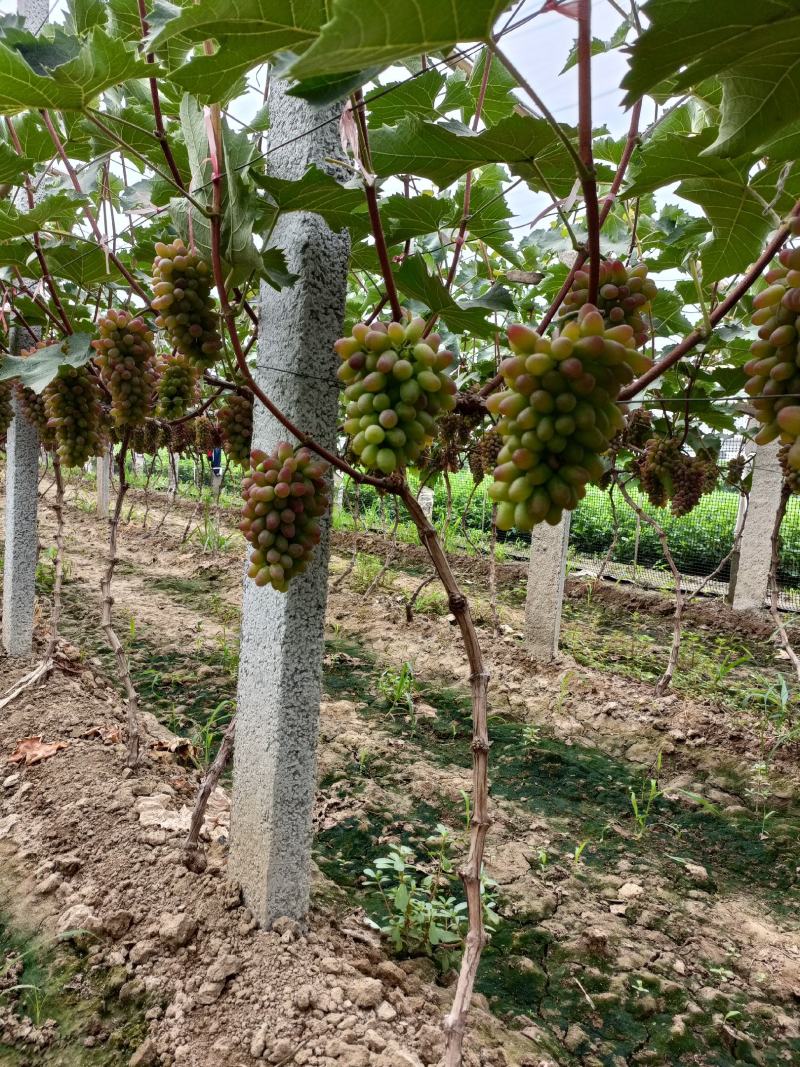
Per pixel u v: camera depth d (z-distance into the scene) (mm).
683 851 3076
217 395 2291
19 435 3857
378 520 10414
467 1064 1763
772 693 4188
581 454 903
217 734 3744
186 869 2273
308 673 1983
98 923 2139
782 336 870
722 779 3707
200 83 1040
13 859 2461
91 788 2760
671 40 768
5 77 1264
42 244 2475
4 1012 1932
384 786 3377
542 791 3488
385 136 1494
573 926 2512
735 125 1015
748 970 2385
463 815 3186
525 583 7707
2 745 3133
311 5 857
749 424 5219
